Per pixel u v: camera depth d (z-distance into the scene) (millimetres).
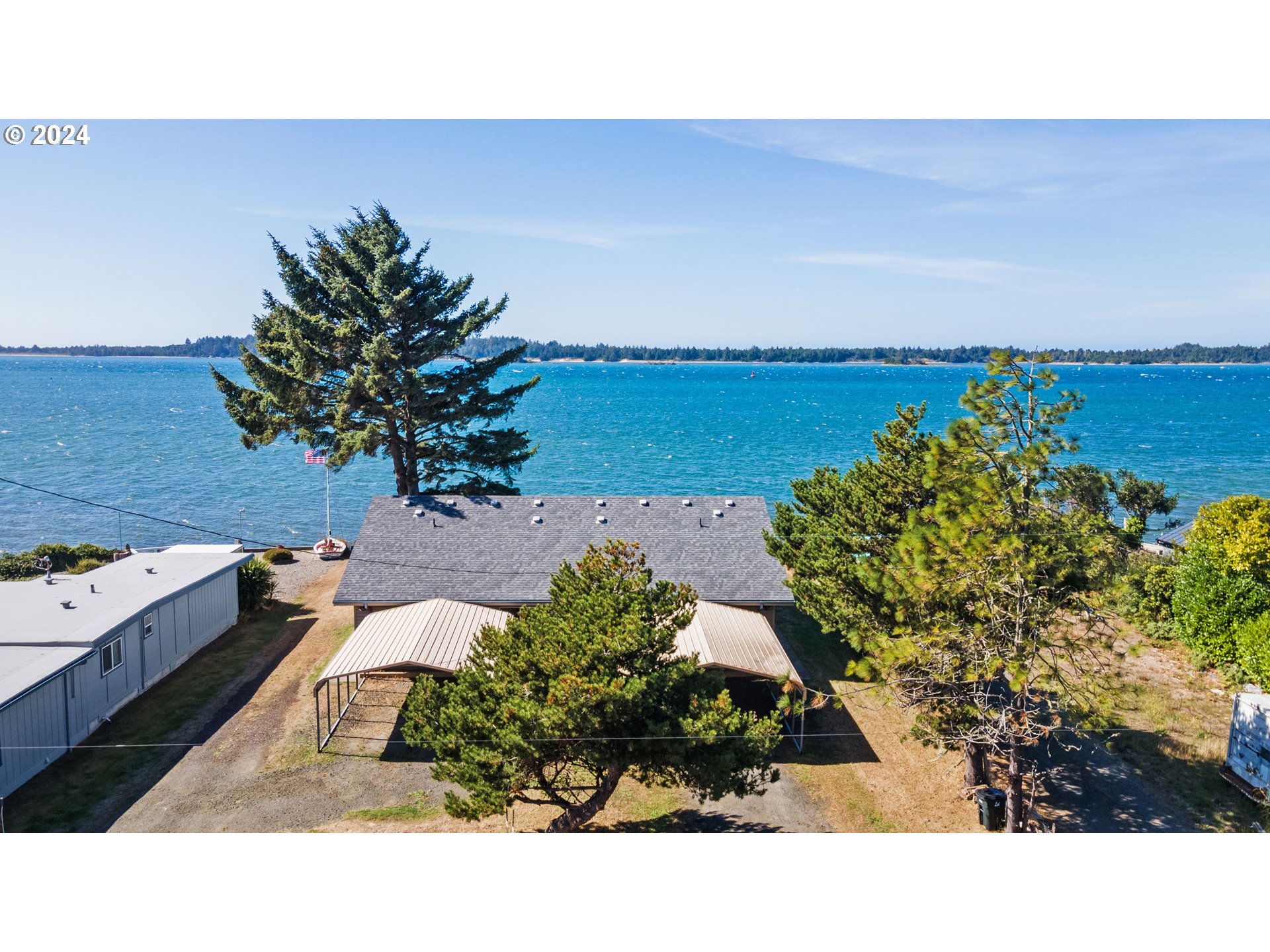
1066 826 18562
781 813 19047
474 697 15750
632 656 15750
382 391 38875
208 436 114125
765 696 25297
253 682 25938
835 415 159500
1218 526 28906
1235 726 20422
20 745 19578
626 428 131875
